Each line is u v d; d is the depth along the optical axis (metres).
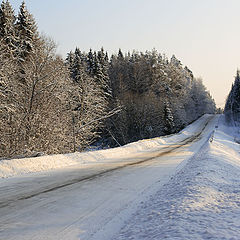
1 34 19.48
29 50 20.48
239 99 78.81
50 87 17.27
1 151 14.70
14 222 4.19
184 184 6.39
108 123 40.91
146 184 7.38
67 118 19.59
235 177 8.12
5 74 14.67
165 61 76.56
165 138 32.81
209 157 11.91
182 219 3.67
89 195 6.02
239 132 56.19
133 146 21.27
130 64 66.75
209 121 78.81
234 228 3.13
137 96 50.16
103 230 3.92
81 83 24.14
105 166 11.34
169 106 53.62
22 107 15.71
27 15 24.94
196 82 104.81
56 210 4.85
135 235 3.46
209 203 4.61
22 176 8.62
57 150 18.16
